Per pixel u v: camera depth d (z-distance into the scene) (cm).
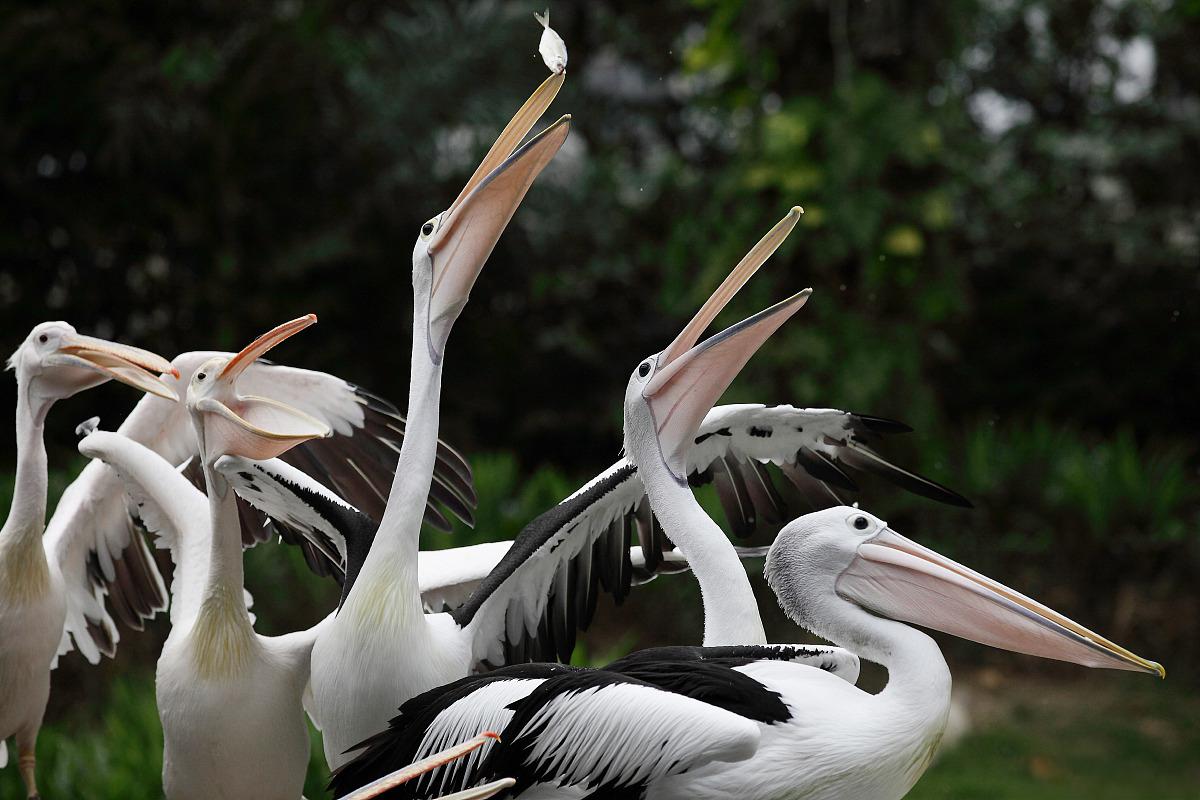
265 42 1745
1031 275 2002
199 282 1773
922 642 523
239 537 608
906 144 1470
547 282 1947
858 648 532
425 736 525
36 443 679
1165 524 1511
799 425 706
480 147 1877
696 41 2047
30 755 718
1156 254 1986
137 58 1670
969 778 1177
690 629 1443
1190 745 1258
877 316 1514
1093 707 1353
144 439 732
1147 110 2042
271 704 617
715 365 584
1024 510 1527
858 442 709
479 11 1984
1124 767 1203
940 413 1725
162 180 1762
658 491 595
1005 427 1938
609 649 1430
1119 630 1457
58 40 1636
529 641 652
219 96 1731
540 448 1981
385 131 1839
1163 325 1959
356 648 556
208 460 581
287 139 1791
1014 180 2027
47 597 689
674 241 1602
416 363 586
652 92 2150
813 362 1498
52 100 1669
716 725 483
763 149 1526
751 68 1539
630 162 2144
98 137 1677
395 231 1867
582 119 2041
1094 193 2094
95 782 959
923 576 536
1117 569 1495
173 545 685
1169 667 1423
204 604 607
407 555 568
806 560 545
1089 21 2052
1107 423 1956
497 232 578
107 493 750
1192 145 1991
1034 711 1341
